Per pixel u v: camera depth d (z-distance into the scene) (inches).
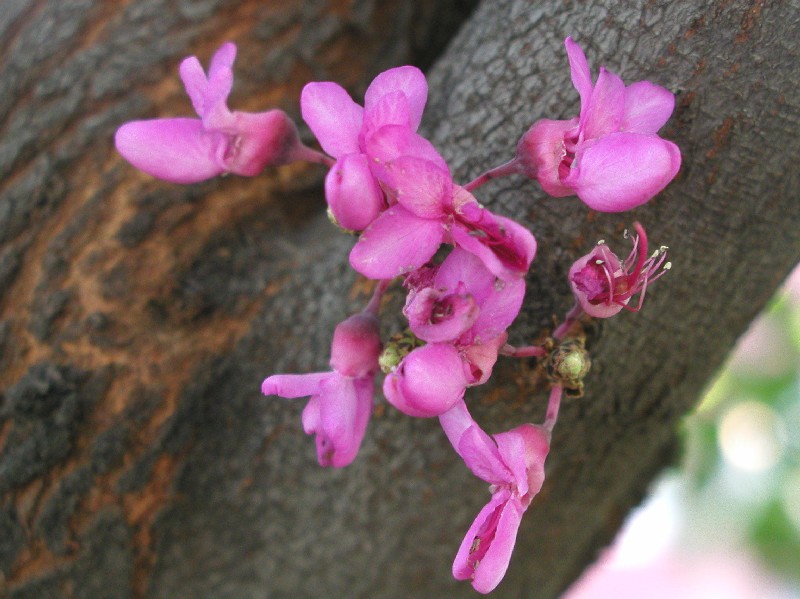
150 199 5.3
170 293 5.3
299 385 3.9
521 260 3.4
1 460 5.2
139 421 5.2
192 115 5.5
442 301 3.5
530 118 4.3
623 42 4.1
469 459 3.6
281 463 5.3
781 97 3.9
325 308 5.1
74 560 5.3
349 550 5.4
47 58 5.4
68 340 5.2
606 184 3.6
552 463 5.1
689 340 4.6
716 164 4.1
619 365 4.7
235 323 5.3
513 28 4.5
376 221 3.5
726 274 4.4
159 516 5.3
